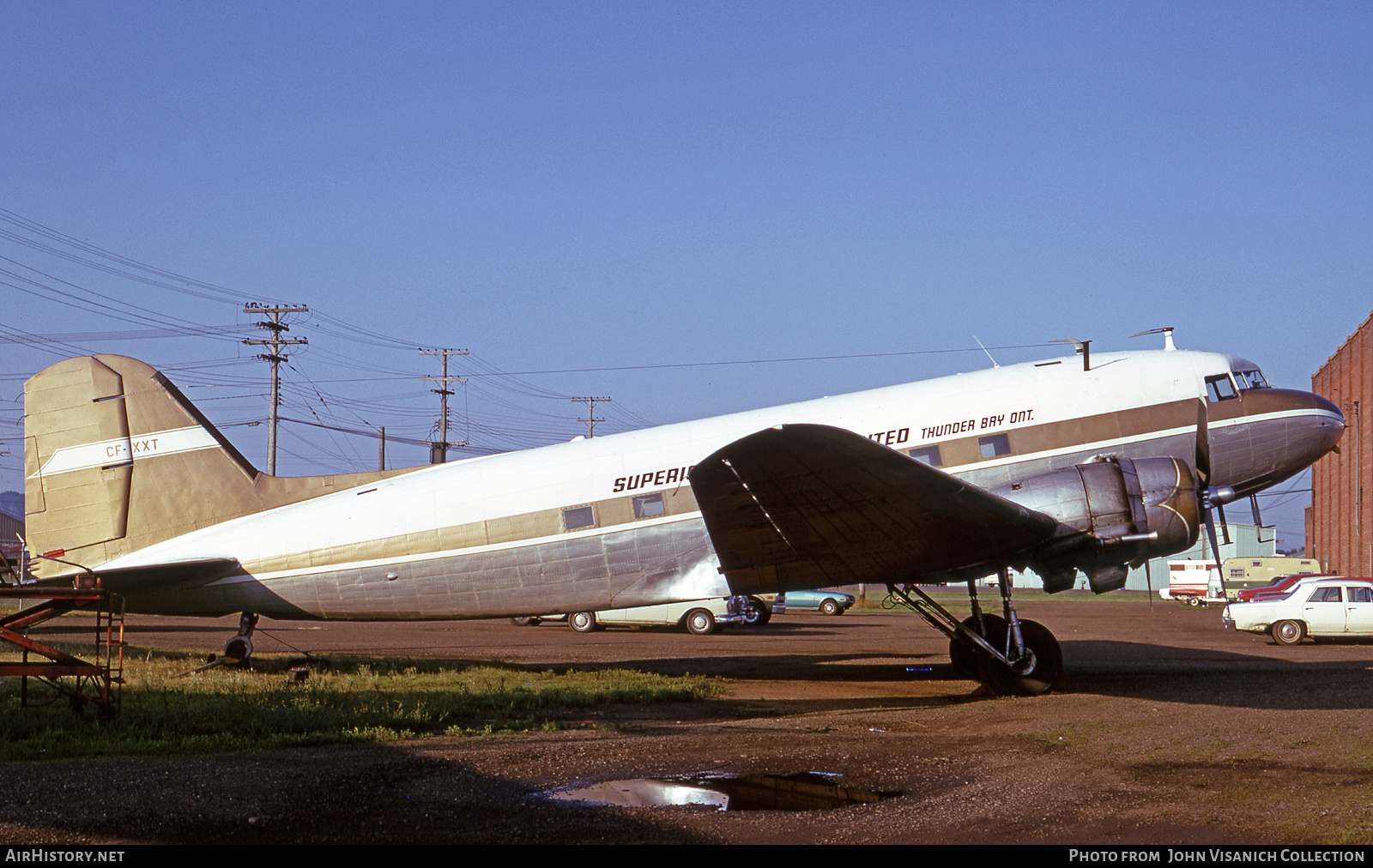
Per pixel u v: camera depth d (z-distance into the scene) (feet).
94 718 30.37
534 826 19.31
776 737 28.99
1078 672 47.88
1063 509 39.52
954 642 44.16
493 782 22.94
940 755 26.25
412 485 46.98
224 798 21.16
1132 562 40.45
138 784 22.21
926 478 32.60
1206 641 71.92
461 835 18.72
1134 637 75.72
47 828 19.02
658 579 45.09
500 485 46.06
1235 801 21.02
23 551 47.47
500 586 45.75
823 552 38.75
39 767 23.89
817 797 21.71
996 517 35.78
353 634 76.89
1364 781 22.99
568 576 45.39
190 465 48.06
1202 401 44.98
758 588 42.73
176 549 46.98
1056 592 40.73
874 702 38.19
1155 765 24.84
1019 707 35.94
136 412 48.24
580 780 23.27
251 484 48.16
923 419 44.47
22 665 29.68
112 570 44.98
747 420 46.03
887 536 37.32
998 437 43.91
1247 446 44.93
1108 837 18.34
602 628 87.76
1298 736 28.99
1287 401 45.78
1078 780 23.12
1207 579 150.71
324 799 21.29
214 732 28.91
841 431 29.14
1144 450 44.11
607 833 18.80
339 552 46.16
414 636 76.07
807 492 33.65
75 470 47.73
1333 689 40.81
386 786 22.48
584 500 45.42
